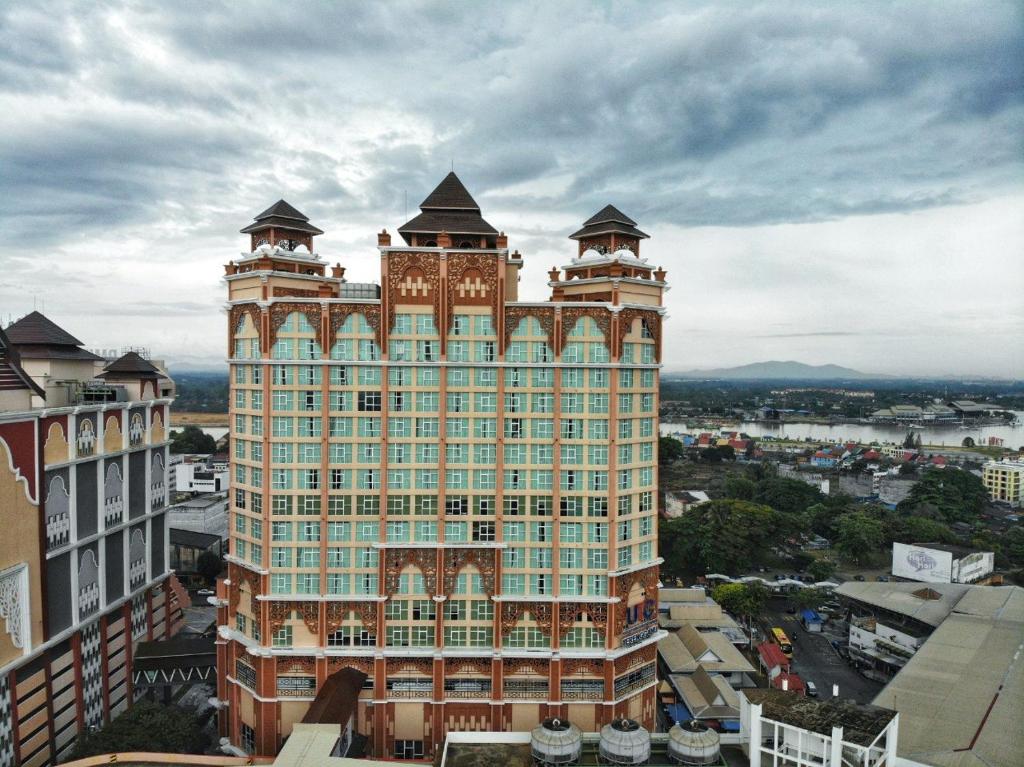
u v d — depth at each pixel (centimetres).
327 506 7981
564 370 8056
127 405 9656
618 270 8156
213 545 15362
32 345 9594
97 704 8981
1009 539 17612
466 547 8031
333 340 8000
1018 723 7756
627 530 8269
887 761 5853
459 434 8081
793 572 16375
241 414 8294
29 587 7506
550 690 7981
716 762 6091
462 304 8075
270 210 8238
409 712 8050
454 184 8694
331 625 7994
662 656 10519
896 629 11231
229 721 8644
